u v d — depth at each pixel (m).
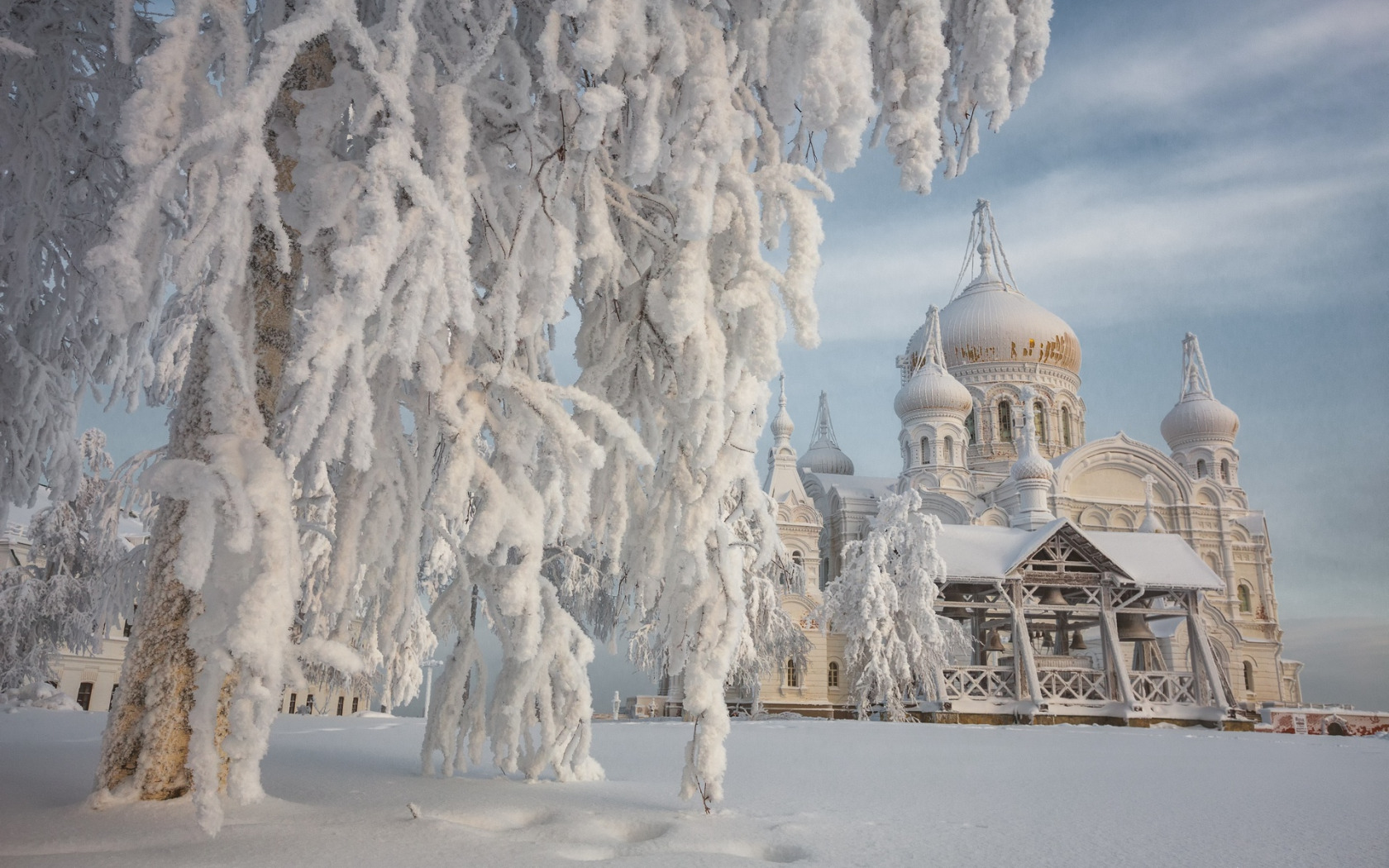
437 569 13.49
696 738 5.01
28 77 6.59
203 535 3.50
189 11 3.36
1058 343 63.41
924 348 62.22
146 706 4.61
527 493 4.79
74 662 37.94
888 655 32.12
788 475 51.75
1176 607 36.00
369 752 8.62
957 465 56.44
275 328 4.96
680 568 5.14
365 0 4.92
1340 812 5.68
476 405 4.69
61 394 7.91
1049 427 61.56
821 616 36.41
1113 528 55.06
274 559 3.68
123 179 7.13
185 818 4.14
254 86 3.28
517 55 4.44
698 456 4.97
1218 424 62.25
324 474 6.46
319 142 4.26
